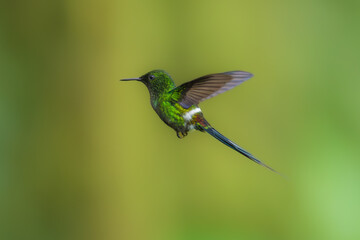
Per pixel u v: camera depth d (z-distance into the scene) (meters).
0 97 11.84
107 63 11.30
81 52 11.31
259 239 13.41
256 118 13.83
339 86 14.02
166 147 12.27
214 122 13.70
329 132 13.86
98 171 11.20
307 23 14.05
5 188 11.66
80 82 11.31
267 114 13.86
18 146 11.68
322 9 14.11
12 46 12.07
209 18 13.48
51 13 11.79
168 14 12.81
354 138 13.82
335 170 13.55
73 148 11.27
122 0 11.48
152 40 12.16
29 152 11.62
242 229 13.43
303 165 13.68
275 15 13.96
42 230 11.56
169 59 12.89
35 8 11.96
